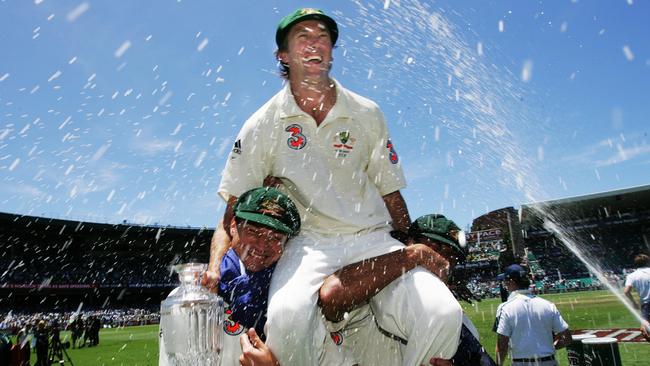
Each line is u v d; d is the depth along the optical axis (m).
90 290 43.59
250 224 1.57
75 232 45.75
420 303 1.46
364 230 1.80
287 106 1.90
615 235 41.41
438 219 2.02
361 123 1.97
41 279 41.06
